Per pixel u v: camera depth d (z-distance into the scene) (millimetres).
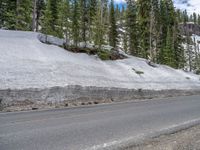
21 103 13797
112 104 16094
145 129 7352
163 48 49844
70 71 21078
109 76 24016
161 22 51844
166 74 33938
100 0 39594
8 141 5734
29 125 7809
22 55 21141
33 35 28766
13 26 34812
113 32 48750
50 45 27781
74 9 36500
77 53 28906
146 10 41062
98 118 9375
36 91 14688
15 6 36500
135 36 46562
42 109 13039
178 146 5562
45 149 5105
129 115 10273
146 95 23141
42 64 20438
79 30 36031
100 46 32312
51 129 7141
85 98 17453
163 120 9086
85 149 5160
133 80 25766
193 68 66250
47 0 40188
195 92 31250
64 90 16250
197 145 5684
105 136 6328
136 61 34531
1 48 21203
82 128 7324
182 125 8195
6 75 15812
